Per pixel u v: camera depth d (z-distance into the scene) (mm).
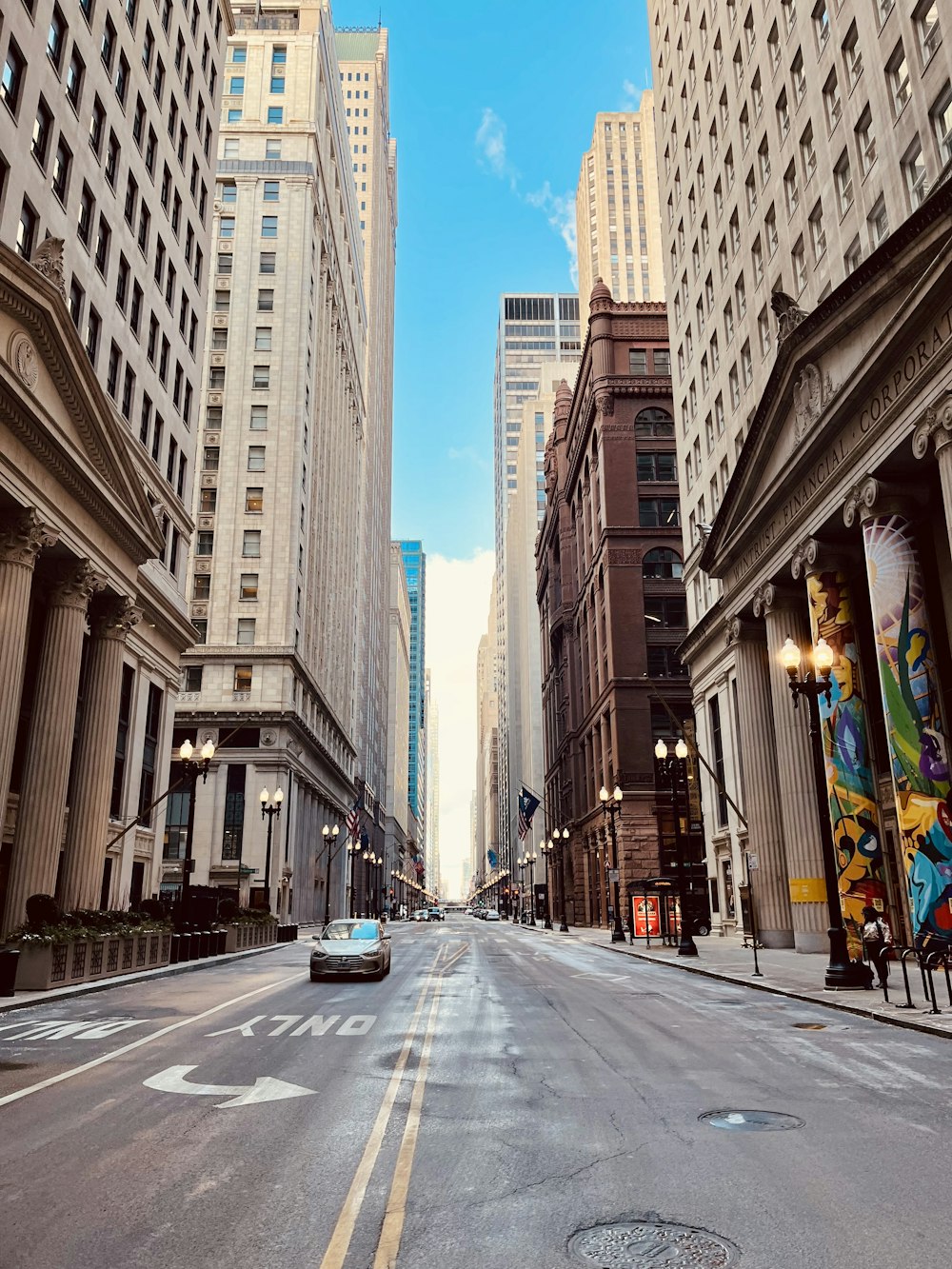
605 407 71938
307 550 79688
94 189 33156
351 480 114938
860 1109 8812
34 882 27594
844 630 27000
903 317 20766
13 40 26219
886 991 16703
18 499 25297
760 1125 8219
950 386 19547
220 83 52562
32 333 25031
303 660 75125
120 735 38812
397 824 199375
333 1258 5242
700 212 46031
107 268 34875
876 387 23234
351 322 114062
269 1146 7574
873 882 25156
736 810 31891
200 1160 7195
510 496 197250
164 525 43469
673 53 50938
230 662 69562
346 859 106125
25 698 32781
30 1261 5211
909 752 21656
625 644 67250
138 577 37281
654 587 68562
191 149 46875
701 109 45250
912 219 20531
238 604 71375
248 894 64688
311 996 19453
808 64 30625
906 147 24250
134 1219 5895
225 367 76438
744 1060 11555
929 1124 8219
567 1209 6047
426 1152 7402
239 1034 13781
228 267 79062
